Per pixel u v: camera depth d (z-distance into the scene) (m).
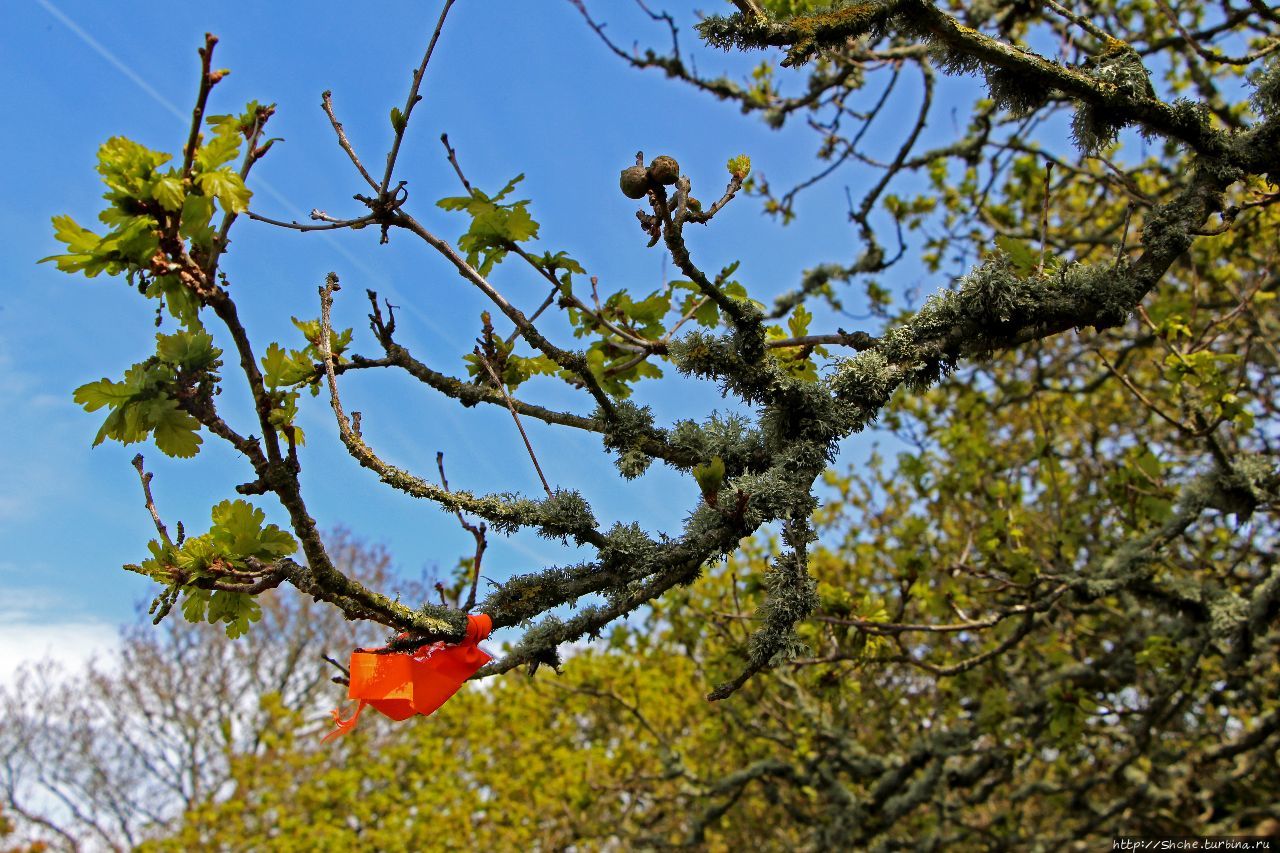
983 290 2.28
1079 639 5.59
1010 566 4.16
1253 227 4.84
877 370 2.16
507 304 2.20
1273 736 5.13
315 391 2.37
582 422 2.51
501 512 1.89
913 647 5.43
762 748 6.80
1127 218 2.42
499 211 2.44
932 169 6.12
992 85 2.42
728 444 2.21
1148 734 4.56
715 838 7.64
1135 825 5.88
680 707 7.66
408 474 1.87
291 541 1.77
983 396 6.19
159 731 16.80
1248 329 5.20
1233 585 4.92
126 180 1.44
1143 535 3.95
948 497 4.93
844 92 5.39
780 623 1.77
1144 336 5.88
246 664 17.00
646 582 1.93
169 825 14.75
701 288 2.01
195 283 1.47
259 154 1.55
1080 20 2.55
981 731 4.70
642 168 1.84
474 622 1.75
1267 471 3.67
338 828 9.39
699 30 2.09
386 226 2.10
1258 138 2.53
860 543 6.70
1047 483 4.91
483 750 10.09
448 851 8.95
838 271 5.28
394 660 1.74
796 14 2.32
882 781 4.98
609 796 7.97
